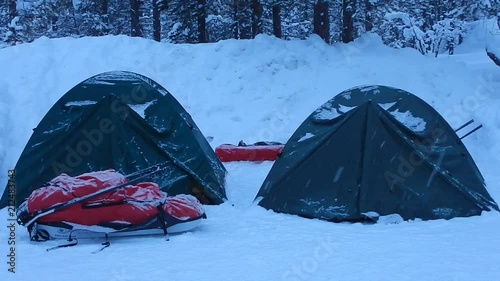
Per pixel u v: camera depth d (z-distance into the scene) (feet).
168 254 19.80
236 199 28.94
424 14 110.93
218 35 81.51
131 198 21.88
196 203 23.29
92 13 93.56
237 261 18.92
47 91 45.78
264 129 46.80
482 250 19.75
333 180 24.99
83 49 50.98
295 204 25.31
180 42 78.13
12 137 40.45
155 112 28.22
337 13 85.51
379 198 24.31
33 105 43.91
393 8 89.15
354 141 25.22
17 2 91.35
